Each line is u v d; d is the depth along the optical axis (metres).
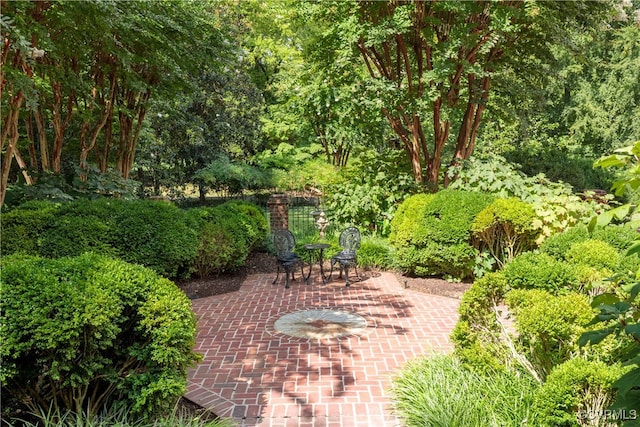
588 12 9.93
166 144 16.05
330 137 16.53
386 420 3.59
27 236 6.23
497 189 8.47
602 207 7.63
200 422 3.50
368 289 7.67
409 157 11.12
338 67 10.55
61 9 5.88
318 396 4.00
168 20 7.52
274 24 16.00
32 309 2.85
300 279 8.38
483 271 7.58
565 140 18.05
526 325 3.23
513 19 9.14
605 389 2.64
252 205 10.74
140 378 3.19
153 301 3.29
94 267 3.29
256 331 5.66
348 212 10.72
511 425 3.01
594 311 3.13
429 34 9.14
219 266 8.27
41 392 3.29
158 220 7.22
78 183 8.60
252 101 17.78
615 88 16.45
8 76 5.55
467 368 3.82
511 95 10.80
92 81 8.45
